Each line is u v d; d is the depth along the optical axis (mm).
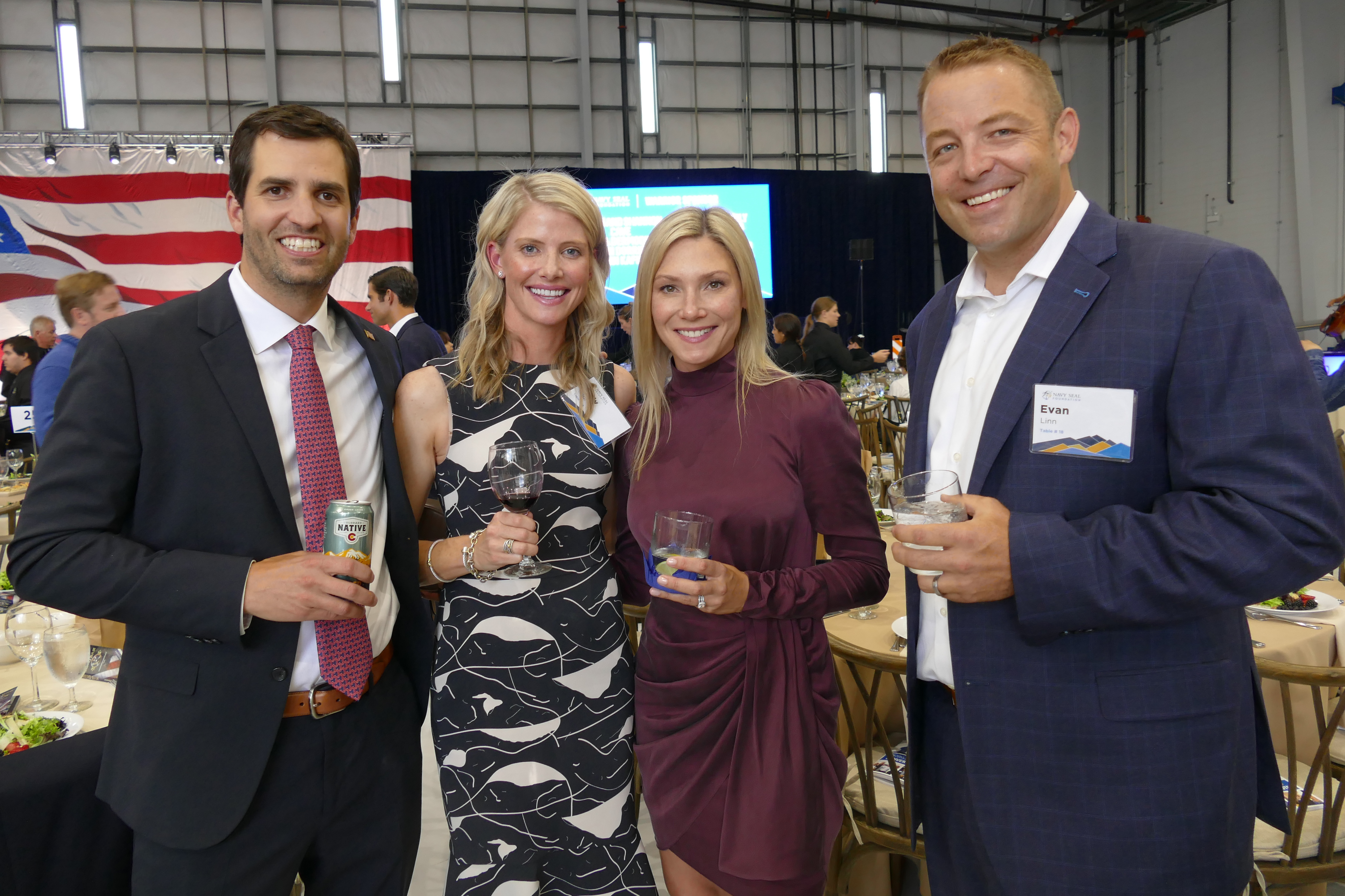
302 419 1307
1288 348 971
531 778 1491
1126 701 1064
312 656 1304
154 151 8852
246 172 1270
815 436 1489
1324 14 10125
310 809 1312
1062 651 1099
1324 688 1955
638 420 1635
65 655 1612
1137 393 1044
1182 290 1028
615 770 1545
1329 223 10336
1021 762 1123
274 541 1271
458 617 1504
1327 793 1623
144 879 1241
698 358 1523
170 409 1226
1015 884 1129
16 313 8617
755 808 1401
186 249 8945
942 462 1279
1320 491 932
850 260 10961
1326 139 10258
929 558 1058
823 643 1517
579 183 1548
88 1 9453
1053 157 1129
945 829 1331
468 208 10406
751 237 11148
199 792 1218
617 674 1558
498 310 1593
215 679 1235
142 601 1151
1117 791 1067
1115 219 1150
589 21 10758
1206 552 947
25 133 8664
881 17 11648
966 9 11727
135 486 1237
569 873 1530
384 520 1436
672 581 1306
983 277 1278
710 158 11352
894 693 2117
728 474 1489
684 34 11102
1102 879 1074
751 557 1470
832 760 1479
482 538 1412
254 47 9867
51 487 1168
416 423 1552
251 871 1271
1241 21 10953
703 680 1454
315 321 1365
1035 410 1098
